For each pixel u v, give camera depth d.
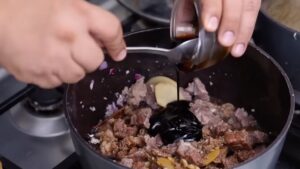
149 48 0.49
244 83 0.56
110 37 0.39
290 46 0.55
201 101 0.58
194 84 0.59
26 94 0.59
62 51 0.38
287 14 0.58
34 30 0.37
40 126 0.58
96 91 0.56
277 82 0.51
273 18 0.56
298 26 0.57
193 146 0.51
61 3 0.38
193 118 0.54
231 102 0.59
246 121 0.56
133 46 0.54
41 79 0.40
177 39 0.48
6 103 0.58
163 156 0.51
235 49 0.46
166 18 0.62
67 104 0.48
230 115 0.57
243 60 0.55
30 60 0.38
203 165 0.51
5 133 0.57
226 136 0.53
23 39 0.38
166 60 0.58
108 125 0.57
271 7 0.59
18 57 0.38
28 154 0.56
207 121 0.55
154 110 0.57
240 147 0.52
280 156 0.56
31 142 0.57
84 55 0.38
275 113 0.52
